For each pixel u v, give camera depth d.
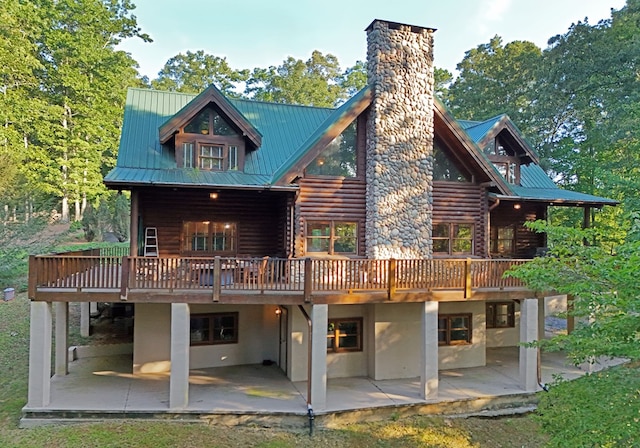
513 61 34.62
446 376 13.51
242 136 14.84
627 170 22.61
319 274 11.16
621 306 6.64
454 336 14.62
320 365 10.74
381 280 11.68
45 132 31.41
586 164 26.80
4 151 25.56
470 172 15.95
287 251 13.96
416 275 11.79
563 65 27.08
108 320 18.06
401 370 13.52
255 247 15.42
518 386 12.61
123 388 11.66
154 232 14.29
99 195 33.94
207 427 10.02
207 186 12.53
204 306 13.97
